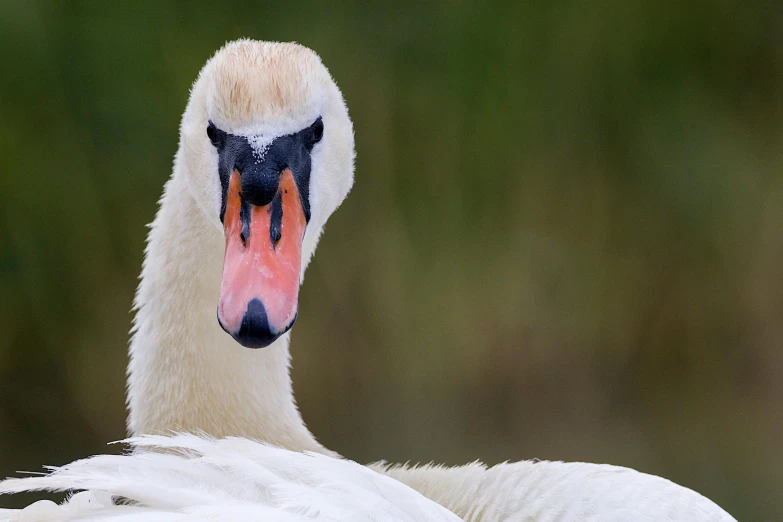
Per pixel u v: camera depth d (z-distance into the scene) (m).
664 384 12.80
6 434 11.08
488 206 12.04
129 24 11.12
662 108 12.46
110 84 11.12
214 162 4.95
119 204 11.23
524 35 12.01
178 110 11.21
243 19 11.35
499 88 11.96
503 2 11.89
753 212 12.80
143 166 11.23
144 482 3.94
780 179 12.84
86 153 11.14
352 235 11.81
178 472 4.05
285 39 11.43
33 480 3.90
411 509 4.00
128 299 11.35
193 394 5.23
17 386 11.20
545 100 12.14
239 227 4.67
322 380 11.81
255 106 4.86
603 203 12.45
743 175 12.70
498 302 12.10
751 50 12.62
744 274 12.92
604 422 12.31
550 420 12.22
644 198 12.56
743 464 10.94
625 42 12.30
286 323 4.34
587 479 4.82
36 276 11.16
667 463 11.07
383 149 11.80
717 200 12.70
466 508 4.82
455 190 11.92
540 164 12.19
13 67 10.92
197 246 5.26
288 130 4.89
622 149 12.43
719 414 12.41
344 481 4.02
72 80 11.07
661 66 12.44
